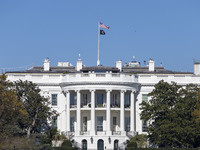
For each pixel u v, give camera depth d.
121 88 136.38
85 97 139.25
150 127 124.81
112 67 143.88
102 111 137.88
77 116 135.62
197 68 153.50
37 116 129.12
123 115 136.25
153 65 153.88
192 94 124.00
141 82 141.62
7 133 112.00
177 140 121.38
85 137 134.12
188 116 122.94
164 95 125.00
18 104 111.38
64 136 131.12
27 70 153.12
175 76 142.38
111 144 133.88
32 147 113.06
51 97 140.88
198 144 123.38
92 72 135.75
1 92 109.69
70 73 138.12
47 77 141.25
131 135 135.62
